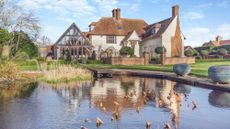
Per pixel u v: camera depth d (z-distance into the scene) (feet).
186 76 107.24
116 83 101.65
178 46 217.56
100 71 126.93
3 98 68.74
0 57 158.81
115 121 45.98
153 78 120.26
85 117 48.88
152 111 53.01
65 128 42.45
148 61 203.62
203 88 82.79
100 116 49.52
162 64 193.98
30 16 194.18
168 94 73.77
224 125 44.01
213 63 185.78
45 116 49.83
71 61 193.88
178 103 60.75
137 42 239.09
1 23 183.01
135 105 59.00
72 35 236.02
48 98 68.95
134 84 97.86
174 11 219.00
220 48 277.03
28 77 113.19
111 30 242.17
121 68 165.48
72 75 111.55
